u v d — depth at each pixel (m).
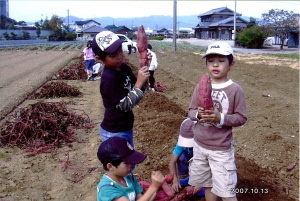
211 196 4.08
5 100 10.44
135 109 8.95
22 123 6.97
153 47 38.81
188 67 19.45
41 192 4.95
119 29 94.19
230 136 3.74
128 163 3.06
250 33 43.88
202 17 88.12
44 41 71.69
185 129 4.54
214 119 3.55
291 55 27.36
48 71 18.25
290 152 6.18
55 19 86.81
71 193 4.91
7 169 5.66
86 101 10.64
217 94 3.71
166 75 16.27
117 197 3.13
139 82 3.73
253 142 6.75
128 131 3.93
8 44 53.94
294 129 7.55
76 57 27.55
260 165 5.80
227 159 3.72
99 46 3.64
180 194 4.54
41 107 7.84
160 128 7.37
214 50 3.60
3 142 6.74
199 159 3.90
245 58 24.69
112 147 3.07
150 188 3.10
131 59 26.47
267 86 12.77
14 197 4.78
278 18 44.81
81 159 6.06
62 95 11.23
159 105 9.34
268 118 8.54
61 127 7.18
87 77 15.58
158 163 5.74
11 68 20.30
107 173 3.26
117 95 3.69
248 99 10.63
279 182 5.21
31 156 6.23
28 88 12.73
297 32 44.06
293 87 12.70
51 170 5.65
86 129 7.68
